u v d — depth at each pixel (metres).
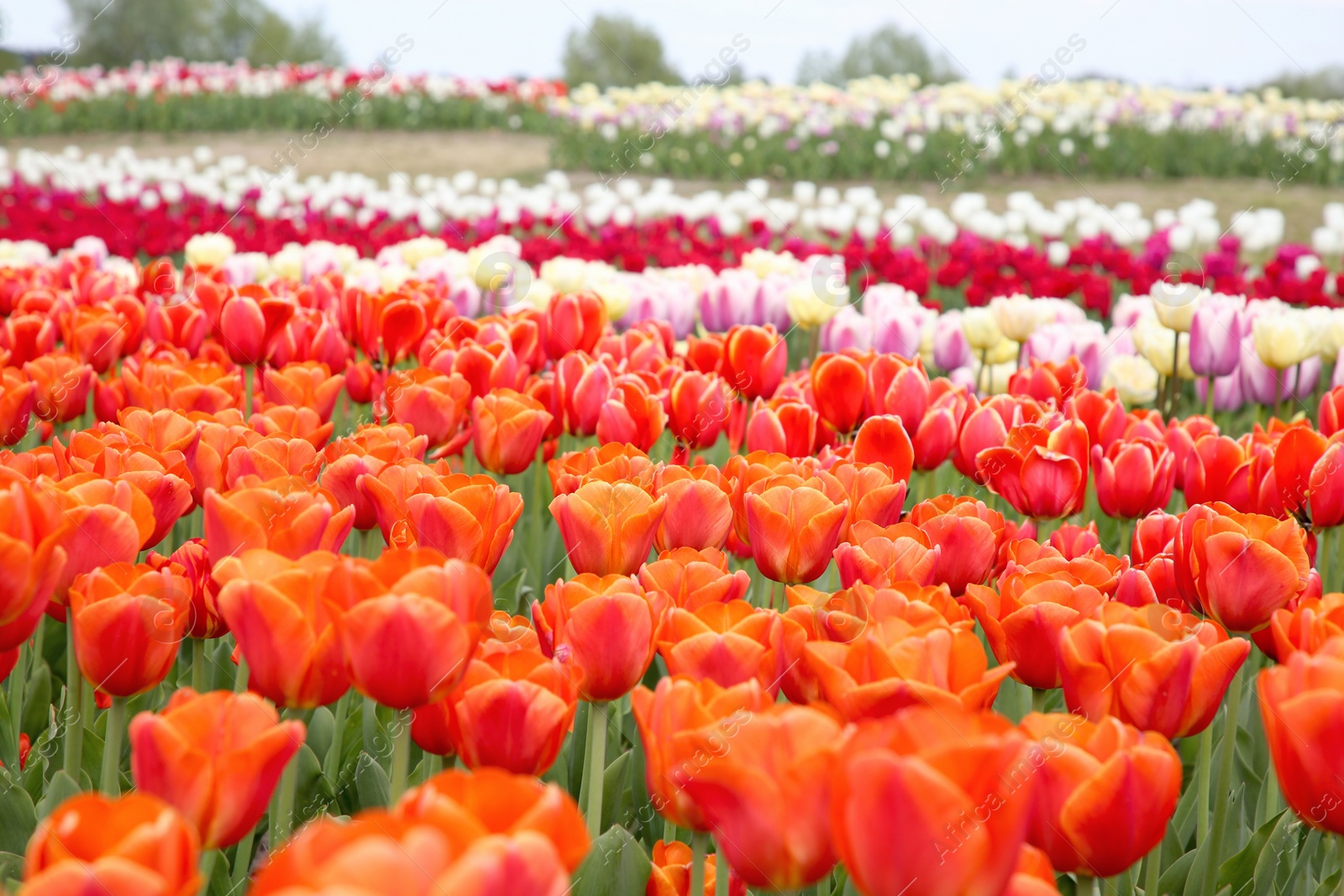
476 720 1.24
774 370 3.25
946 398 2.78
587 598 1.40
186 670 2.11
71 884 0.76
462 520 1.63
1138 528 2.04
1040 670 1.53
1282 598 1.63
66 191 10.61
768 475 2.02
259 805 1.09
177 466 1.85
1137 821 1.11
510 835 0.82
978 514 1.98
